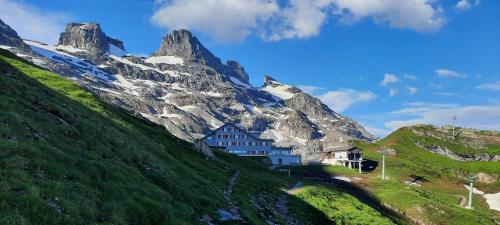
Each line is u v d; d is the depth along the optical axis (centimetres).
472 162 19325
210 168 7219
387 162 18512
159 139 7500
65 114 3709
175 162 4941
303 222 5441
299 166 16912
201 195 3812
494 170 17488
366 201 10500
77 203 2077
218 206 3769
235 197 4884
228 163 10100
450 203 12606
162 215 2600
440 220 9806
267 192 6888
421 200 10550
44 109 3609
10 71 4431
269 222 4362
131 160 3619
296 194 7550
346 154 18750
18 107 3197
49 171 2297
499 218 11850
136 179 2994
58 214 1856
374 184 13288
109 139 3778
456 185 16100
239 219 3569
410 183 15400
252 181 7619
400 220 9569
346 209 7100
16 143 2384
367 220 6531
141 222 2398
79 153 2927
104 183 2553
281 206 6053
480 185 16525
